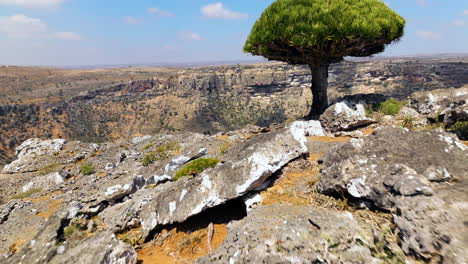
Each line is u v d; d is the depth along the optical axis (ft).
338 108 45.39
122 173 53.72
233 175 21.63
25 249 21.67
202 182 22.22
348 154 20.13
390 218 13.70
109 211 27.20
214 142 56.34
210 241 18.79
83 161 80.64
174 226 21.83
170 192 23.85
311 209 15.15
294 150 26.50
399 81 583.99
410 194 12.80
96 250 17.46
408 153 17.37
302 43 43.21
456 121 31.35
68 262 17.13
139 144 86.33
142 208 24.84
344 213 14.01
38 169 78.02
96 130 641.81
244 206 21.61
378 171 16.60
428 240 10.34
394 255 10.84
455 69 496.23
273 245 11.48
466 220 10.26
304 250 10.94
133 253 18.11
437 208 11.23
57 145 96.12
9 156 449.48
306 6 45.78
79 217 25.99
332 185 18.42
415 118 41.81
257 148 26.08
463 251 9.26
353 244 11.07
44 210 45.21
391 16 46.85
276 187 21.98
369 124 43.52
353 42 45.70
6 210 47.34
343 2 45.19
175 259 18.08
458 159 15.44
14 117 565.53
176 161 40.98
